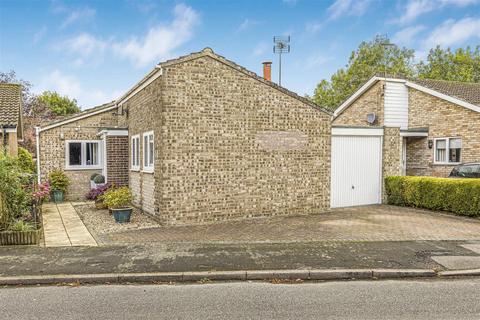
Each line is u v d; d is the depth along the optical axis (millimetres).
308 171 13250
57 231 10250
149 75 11523
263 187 12406
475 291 6109
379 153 15500
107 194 12406
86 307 5453
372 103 20438
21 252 8039
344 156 14758
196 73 11203
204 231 10188
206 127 11398
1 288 6293
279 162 12680
